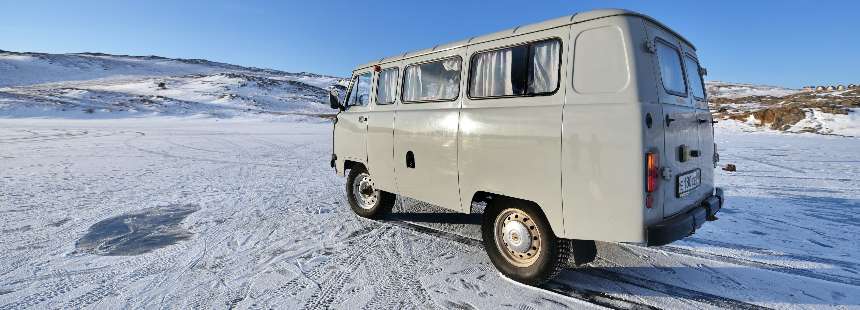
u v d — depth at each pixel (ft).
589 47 10.53
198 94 291.38
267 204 22.81
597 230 10.37
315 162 42.42
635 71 9.89
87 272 13.17
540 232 11.59
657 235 9.89
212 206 22.38
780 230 17.40
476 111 12.92
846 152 48.52
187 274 13.05
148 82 352.08
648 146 9.84
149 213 20.77
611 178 10.03
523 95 11.75
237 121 173.68
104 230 17.79
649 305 11.03
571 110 10.63
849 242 15.89
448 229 17.65
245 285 12.26
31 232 17.40
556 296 11.51
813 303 11.11
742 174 32.48
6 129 95.04
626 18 10.18
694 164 12.31
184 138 74.90
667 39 11.55
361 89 18.84
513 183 11.84
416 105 15.29
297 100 306.55
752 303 11.12
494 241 12.89
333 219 19.47
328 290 11.93
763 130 88.94
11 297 11.43
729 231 17.24
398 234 17.02
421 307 10.92
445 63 14.25
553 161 10.93
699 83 13.71
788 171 34.06
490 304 11.08
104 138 72.74
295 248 15.49
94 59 514.27
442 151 13.93
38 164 38.81
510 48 12.21
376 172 17.24
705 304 11.07
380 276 12.87
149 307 10.91
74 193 25.68
